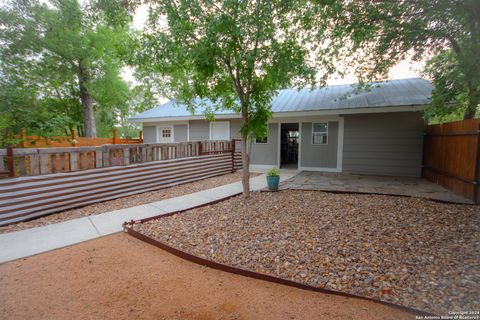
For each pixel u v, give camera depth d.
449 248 2.90
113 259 2.95
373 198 5.24
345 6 4.65
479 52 4.05
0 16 10.98
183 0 3.73
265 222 3.90
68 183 4.89
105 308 2.07
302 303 2.10
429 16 4.48
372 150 9.06
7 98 8.77
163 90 13.73
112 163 5.75
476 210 4.27
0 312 2.01
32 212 4.35
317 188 6.38
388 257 2.73
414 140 8.42
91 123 15.11
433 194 5.56
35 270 2.69
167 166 7.05
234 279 2.51
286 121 10.50
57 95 15.71
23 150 4.30
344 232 3.41
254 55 4.01
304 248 2.99
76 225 4.08
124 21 4.91
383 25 5.00
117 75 16.77
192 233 3.60
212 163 8.91
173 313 2.00
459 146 5.59
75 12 11.98
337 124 9.59
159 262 2.88
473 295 2.07
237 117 11.13
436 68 5.43
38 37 12.12
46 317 1.95
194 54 4.00
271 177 6.20
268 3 3.68
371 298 2.09
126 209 4.96
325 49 5.86
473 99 4.89
